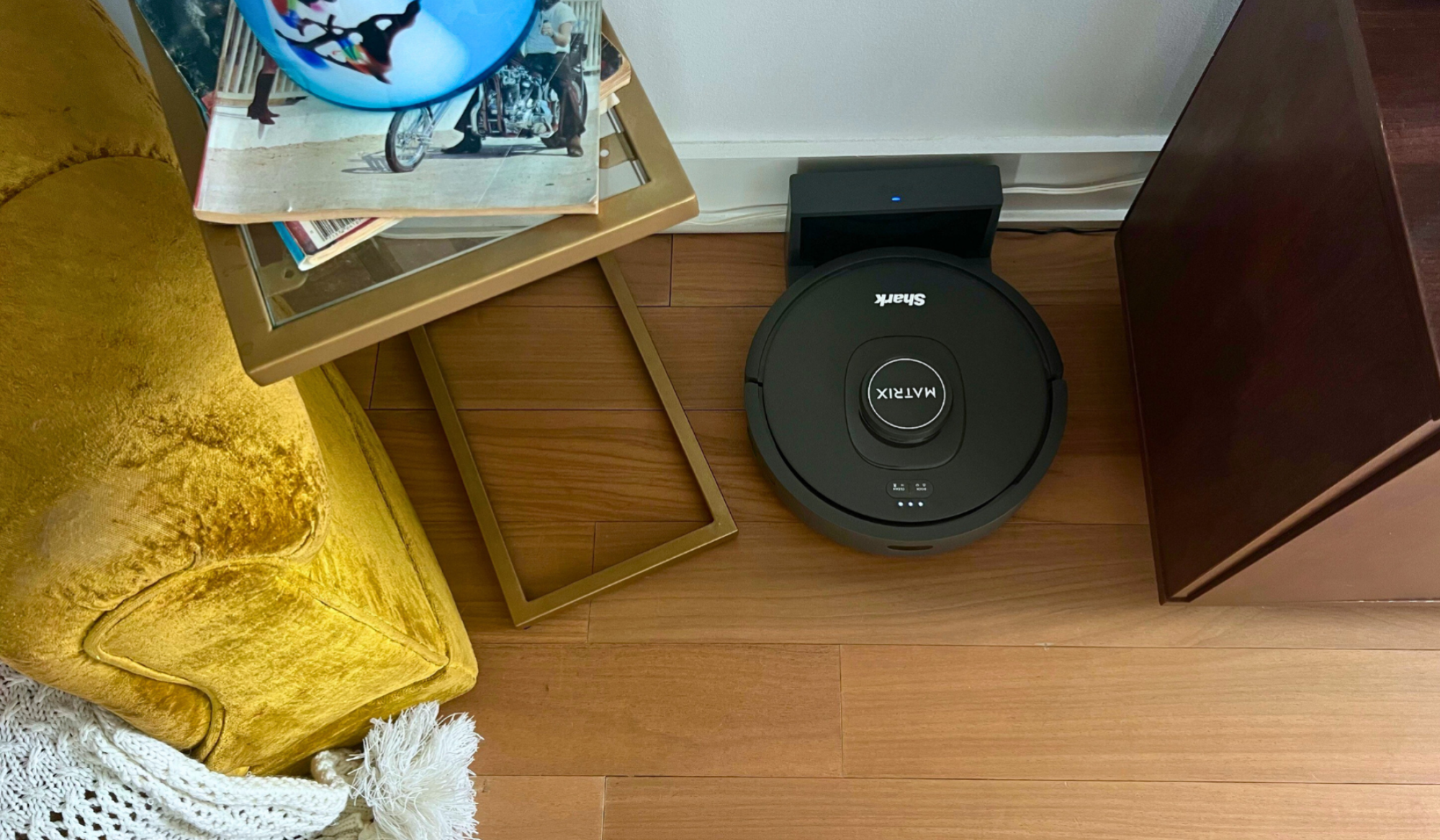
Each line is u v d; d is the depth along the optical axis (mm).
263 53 642
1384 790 1024
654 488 1171
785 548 1139
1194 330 994
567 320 1247
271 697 811
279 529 681
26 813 764
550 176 605
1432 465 702
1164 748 1049
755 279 1266
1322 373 762
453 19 568
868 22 987
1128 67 1046
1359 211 704
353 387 1228
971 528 1037
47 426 616
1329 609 1099
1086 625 1101
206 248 623
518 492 1172
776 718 1071
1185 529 1035
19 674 785
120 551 610
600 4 659
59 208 653
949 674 1084
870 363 1095
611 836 1034
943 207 1108
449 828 982
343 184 602
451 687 1021
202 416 650
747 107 1109
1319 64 757
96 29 745
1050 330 1229
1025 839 1021
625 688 1087
